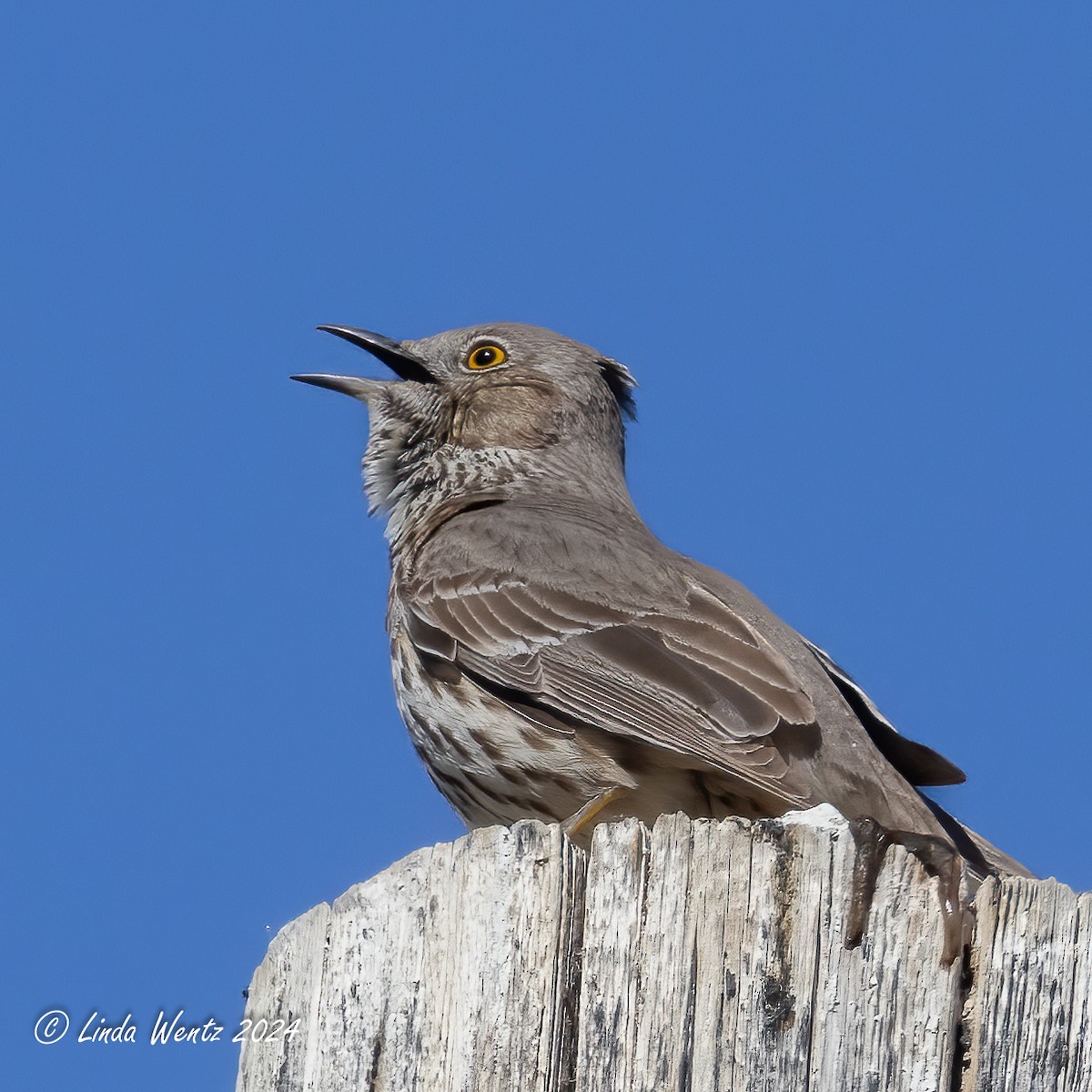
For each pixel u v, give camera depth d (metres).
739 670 14.13
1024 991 9.54
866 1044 9.35
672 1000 9.52
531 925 9.84
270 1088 10.54
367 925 10.37
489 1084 9.66
